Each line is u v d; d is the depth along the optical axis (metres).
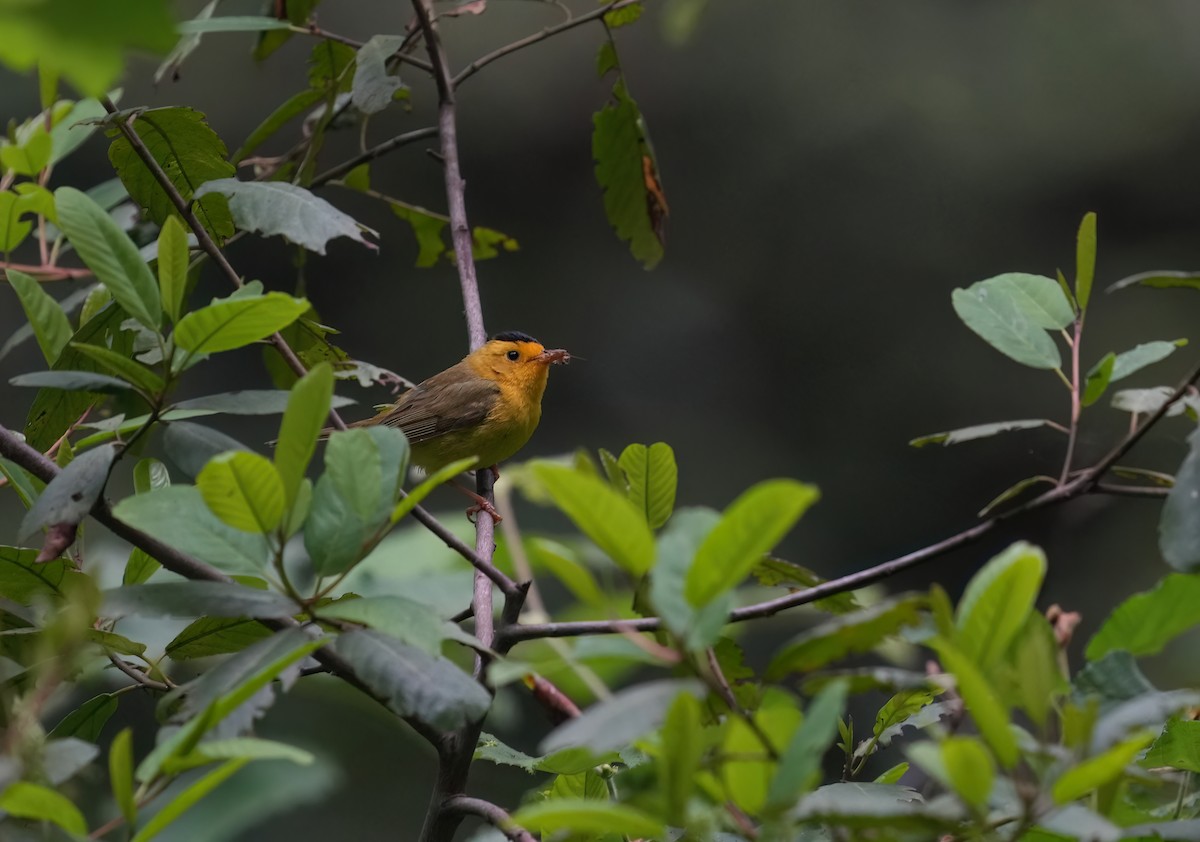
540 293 25.95
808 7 25.06
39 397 6.73
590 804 3.10
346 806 13.17
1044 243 25.02
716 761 3.29
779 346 25.48
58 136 8.70
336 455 4.20
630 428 25.62
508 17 25.17
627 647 3.57
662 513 5.48
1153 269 24.16
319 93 9.74
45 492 4.87
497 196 25.80
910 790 4.30
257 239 24.42
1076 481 5.39
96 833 3.55
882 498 24.97
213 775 3.55
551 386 25.89
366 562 9.76
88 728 5.34
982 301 5.78
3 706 4.62
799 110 25.23
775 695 3.59
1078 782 3.05
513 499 18.77
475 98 25.23
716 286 26.05
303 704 13.20
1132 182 24.42
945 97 24.61
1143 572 20.64
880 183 25.41
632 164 10.19
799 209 25.38
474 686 4.24
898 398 25.05
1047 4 24.98
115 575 8.03
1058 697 4.30
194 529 4.34
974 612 3.49
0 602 5.47
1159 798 4.71
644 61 25.36
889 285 25.47
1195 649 9.42
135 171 7.62
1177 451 21.09
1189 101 24.31
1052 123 24.69
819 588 5.54
